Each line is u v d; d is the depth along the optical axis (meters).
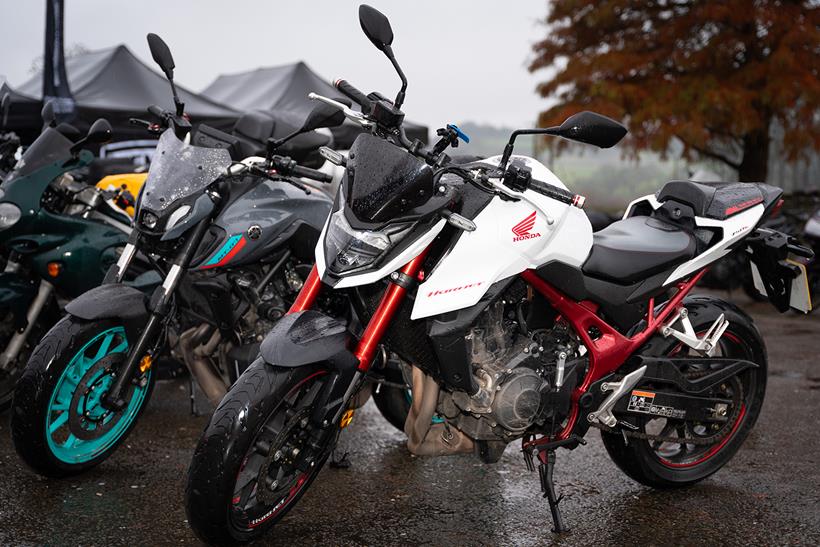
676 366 3.47
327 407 2.78
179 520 3.20
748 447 4.28
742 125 13.09
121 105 10.67
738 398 3.75
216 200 3.59
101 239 4.31
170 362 4.78
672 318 3.52
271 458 2.80
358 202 2.71
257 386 2.71
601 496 3.61
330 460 3.90
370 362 2.87
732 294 10.77
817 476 3.88
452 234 2.87
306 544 3.05
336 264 2.77
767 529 3.28
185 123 3.69
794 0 13.64
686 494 3.65
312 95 3.03
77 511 3.25
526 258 2.96
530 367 3.09
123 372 3.40
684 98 13.22
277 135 4.13
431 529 3.22
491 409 3.00
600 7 14.22
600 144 2.66
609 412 3.30
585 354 3.29
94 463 3.60
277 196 3.88
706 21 13.84
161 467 3.77
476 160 3.07
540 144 13.71
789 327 8.09
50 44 9.61
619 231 3.47
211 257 3.65
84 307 3.36
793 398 5.25
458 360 2.89
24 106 9.36
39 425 3.32
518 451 4.16
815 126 13.77
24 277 4.29
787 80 12.93
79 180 4.46
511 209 2.95
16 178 4.14
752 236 3.67
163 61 3.63
